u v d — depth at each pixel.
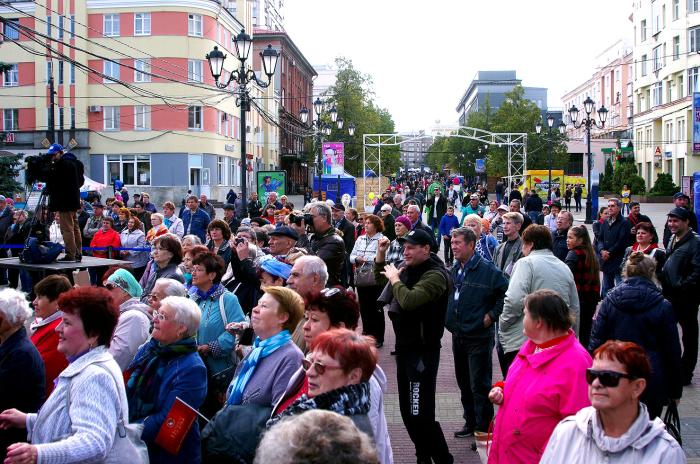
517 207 16.03
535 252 6.83
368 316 11.18
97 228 17.34
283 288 4.87
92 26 48.72
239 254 7.94
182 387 4.68
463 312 6.99
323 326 4.56
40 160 9.09
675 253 9.07
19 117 50.38
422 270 6.13
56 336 5.43
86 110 49.47
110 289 6.39
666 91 61.34
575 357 4.43
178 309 4.77
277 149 72.88
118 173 49.88
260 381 4.57
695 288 8.92
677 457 3.29
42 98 49.94
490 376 7.00
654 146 64.12
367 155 71.12
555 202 19.44
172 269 7.90
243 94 17.61
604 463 3.35
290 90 80.50
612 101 87.19
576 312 6.70
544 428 4.36
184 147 49.38
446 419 7.86
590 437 3.45
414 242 6.09
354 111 69.81
